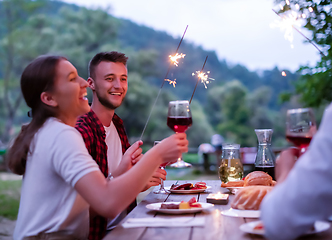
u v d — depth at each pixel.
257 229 0.99
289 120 1.15
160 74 22.34
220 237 0.99
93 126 1.85
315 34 2.46
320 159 0.65
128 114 20.52
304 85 3.59
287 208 0.69
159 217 1.27
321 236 0.97
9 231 4.27
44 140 1.20
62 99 1.27
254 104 30.34
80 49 18.50
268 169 1.85
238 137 29.33
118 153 2.11
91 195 1.12
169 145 1.24
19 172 1.28
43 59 1.28
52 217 1.21
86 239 1.31
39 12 20.86
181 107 1.48
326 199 0.65
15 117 23.70
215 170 11.73
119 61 2.10
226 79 40.94
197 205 1.39
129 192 1.15
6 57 19.61
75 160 1.15
